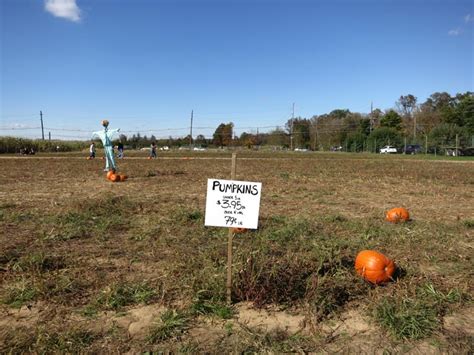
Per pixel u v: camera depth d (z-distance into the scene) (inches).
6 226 293.9
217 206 166.7
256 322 159.3
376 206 417.7
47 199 429.7
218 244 249.9
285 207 399.5
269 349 142.1
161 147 3740.2
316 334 151.2
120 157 1563.7
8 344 140.6
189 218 322.3
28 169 880.9
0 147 2185.0
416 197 490.3
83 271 205.2
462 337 151.1
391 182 663.1
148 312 165.5
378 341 148.4
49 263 213.6
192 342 144.9
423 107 4421.8
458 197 492.7
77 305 170.4
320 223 316.2
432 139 2556.6
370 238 274.7
